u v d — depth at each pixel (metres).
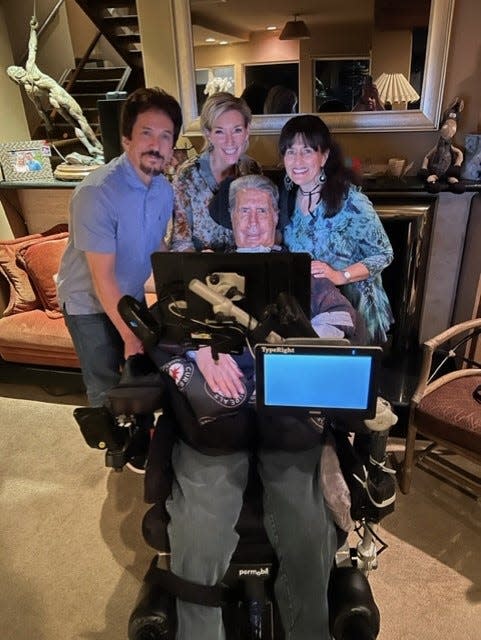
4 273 2.64
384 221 2.31
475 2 2.10
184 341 1.14
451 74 2.23
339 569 1.27
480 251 2.19
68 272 1.79
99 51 5.25
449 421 1.70
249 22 2.30
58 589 1.64
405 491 1.93
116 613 1.56
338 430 1.26
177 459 1.20
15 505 1.99
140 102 1.51
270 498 1.14
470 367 2.28
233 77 2.41
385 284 2.48
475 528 1.80
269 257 1.04
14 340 2.56
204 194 1.89
